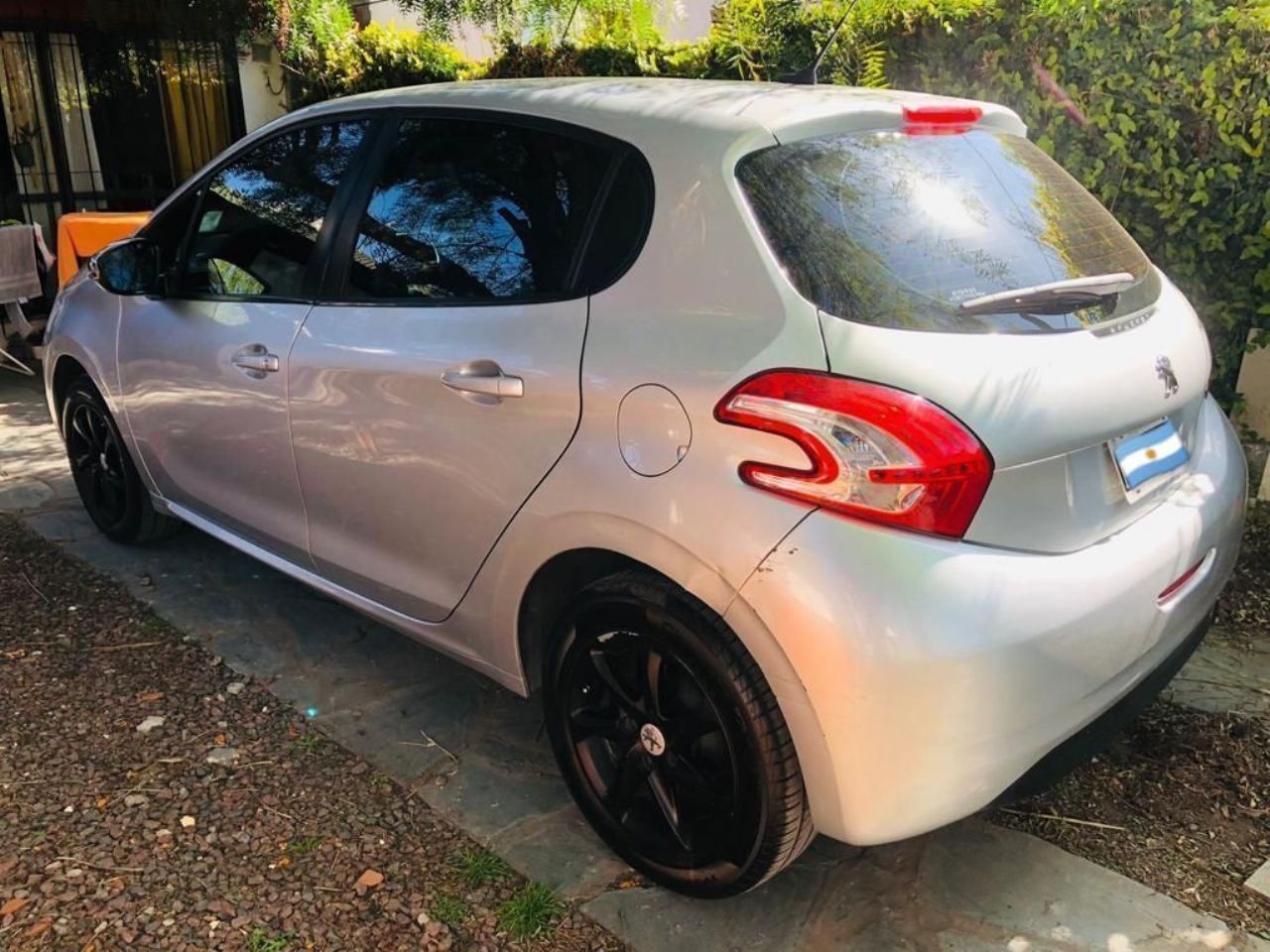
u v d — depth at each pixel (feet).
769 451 6.44
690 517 6.72
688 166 7.29
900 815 6.48
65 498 15.72
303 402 9.62
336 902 7.70
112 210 26.86
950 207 7.43
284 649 11.37
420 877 7.98
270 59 27.76
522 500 7.82
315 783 9.07
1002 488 6.33
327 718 10.08
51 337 13.57
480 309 8.23
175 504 12.46
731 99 7.80
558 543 7.64
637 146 7.62
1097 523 6.95
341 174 9.77
